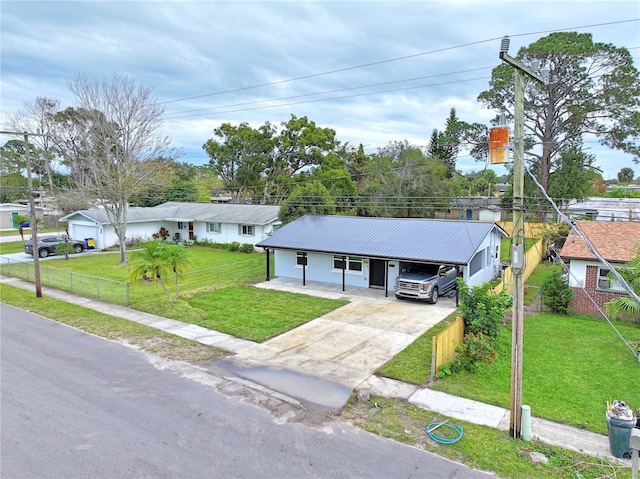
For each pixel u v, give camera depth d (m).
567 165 35.72
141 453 7.71
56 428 8.55
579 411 9.38
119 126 28.41
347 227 23.38
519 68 8.09
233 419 9.02
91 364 12.03
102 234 34.03
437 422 8.89
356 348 13.23
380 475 7.12
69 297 20.08
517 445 8.05
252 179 55.53
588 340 14.09
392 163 45.84
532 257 25.55
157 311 17.38
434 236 20.44
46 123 45.91
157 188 40.94
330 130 54.53
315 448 7.94
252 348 13.29
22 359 12.37
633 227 19.09
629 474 7.17
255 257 31.03
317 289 20.92
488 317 12.30
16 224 47.97
